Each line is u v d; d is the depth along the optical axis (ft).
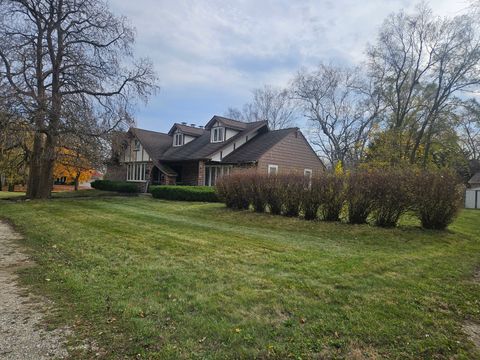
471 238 32.12
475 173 120.26
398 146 88.38
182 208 52.44
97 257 22.24
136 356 10.62
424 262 22.04
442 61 82.89
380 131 97.50
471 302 15.61
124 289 16.19
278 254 23.04
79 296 15.46
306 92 129.29
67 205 55.83
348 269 19.54
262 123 90.22
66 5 64.18
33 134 61.77
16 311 13.96
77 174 103.71
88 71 65.26
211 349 11.06
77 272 19.03
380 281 17.67
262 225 36.52
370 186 33.58
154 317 13.21
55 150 63.46
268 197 41.65
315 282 17.21
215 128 88.43
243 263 20.74
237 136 86.33
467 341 12.05
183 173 92.63
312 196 36.96
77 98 65.98
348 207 34.88
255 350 11.00
